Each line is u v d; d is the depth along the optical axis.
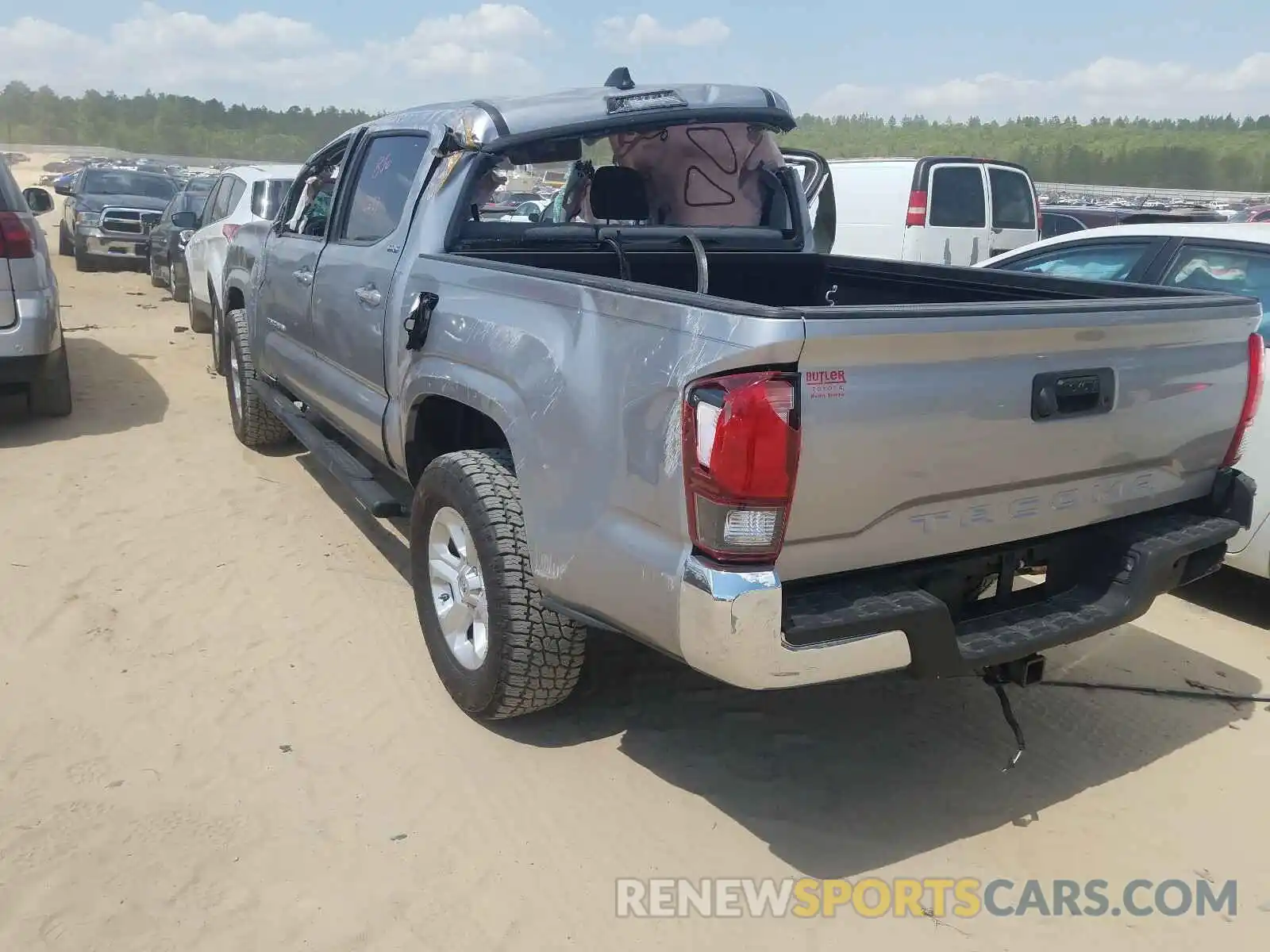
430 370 3.60
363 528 5.29
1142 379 2.97
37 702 3.56
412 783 3.22
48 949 2.51
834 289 4.71
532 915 2.70
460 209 3.87
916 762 3.44
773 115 4.33
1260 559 4.39
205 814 3.03
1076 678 4.05
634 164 4.53
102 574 4.60
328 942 2.58
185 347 10.12
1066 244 5.54
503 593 3.19
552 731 3.53
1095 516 3.05
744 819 3.12
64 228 18.88
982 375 2.63
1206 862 2.99
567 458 2.88
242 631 4.14
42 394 6.89
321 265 4.73
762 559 2.45
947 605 2.88
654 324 2.60
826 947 2.64
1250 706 3.86
